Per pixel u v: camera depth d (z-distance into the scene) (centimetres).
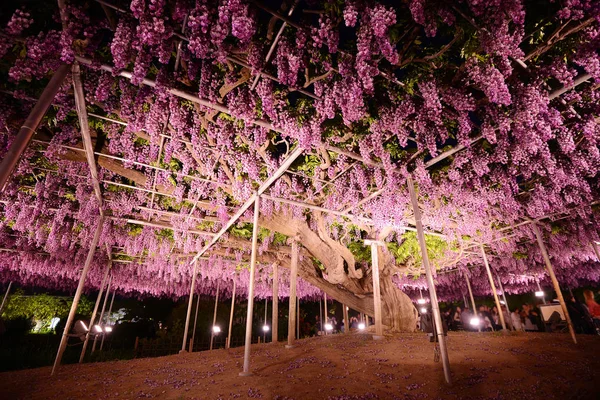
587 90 427
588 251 1220
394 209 784
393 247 1200
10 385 558
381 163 579
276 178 621
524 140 444
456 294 3017
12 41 293
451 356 609
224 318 2069
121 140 541
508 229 1098
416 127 468
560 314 1148
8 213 763
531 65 374
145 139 547
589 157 593
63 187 748
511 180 684
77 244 1228
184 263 1344
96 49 328
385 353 652
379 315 897
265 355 729
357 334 1067
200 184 715
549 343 742
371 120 497
